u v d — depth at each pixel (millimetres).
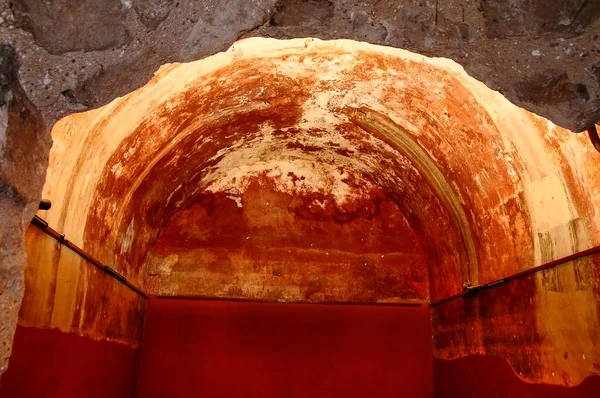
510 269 4555
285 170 7105
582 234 3479
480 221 5031
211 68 4348
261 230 7008
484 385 5066
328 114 5699
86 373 4422
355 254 7008
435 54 2068
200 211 6996
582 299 3447
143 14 1634
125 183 4766
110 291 4980
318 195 7133
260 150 6684
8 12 1434
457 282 5848
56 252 3566
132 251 5762
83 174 3828
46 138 1771
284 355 6566
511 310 4508
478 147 4496
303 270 6906
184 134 5219
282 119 5855
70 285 3887
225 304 6703
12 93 1562
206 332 6570
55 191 3434
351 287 6879
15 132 1581
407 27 1944
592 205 3350
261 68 4680
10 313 1611
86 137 3607
